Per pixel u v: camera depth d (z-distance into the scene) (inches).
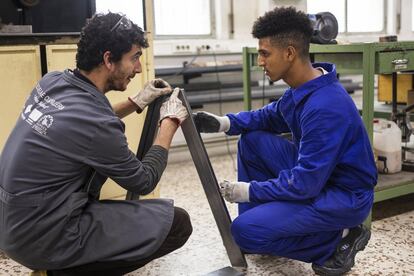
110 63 55.1
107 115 53.9
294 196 63.4
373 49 86.5
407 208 105.3
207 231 94.5
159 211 58.9
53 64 86.9
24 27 88.3
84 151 52.1
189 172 145.7
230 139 170.1
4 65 83.2
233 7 164.2
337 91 64.4
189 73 152.1
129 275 76.2
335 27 99.3
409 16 211.0
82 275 58.2
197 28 165.9
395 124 107.7
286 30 62.9
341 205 65.0
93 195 59.0
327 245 69.4
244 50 125.5
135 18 94.0
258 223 65.6
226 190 67.1
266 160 76.5
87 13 101.8
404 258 79.5
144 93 69.1
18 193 52.0
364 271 75.0
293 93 67.4
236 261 76.6
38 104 54.7
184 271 77.4
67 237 53.5
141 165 56.6
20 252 54.3
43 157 51.8
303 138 63.7
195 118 75.7
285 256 70.5
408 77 138.9
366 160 66.9
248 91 127.3
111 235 55.6
